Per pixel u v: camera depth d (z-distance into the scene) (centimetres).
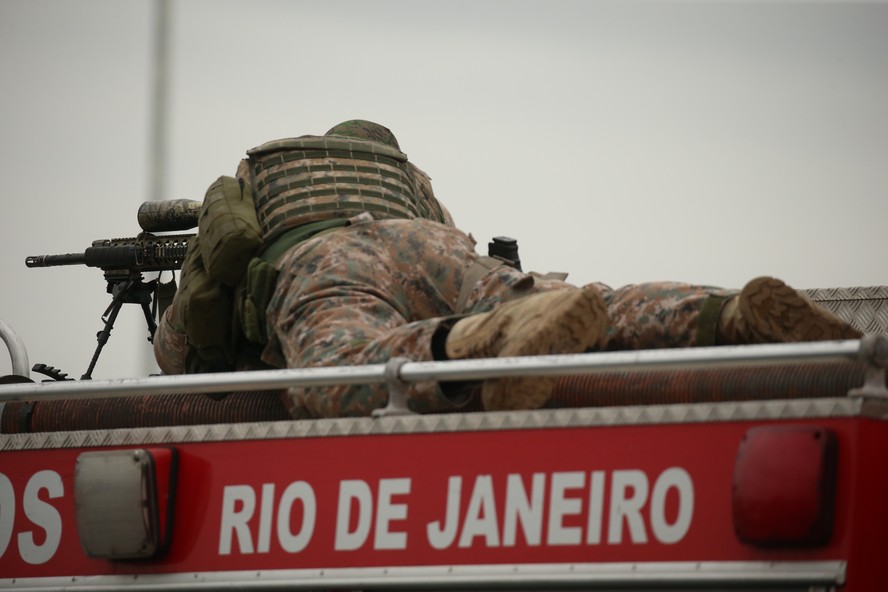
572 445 892
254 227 1316
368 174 1405
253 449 996
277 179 1373
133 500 998
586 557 874
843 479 809
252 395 1236
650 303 1124
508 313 983
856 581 797
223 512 996
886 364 821
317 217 1345
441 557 916
